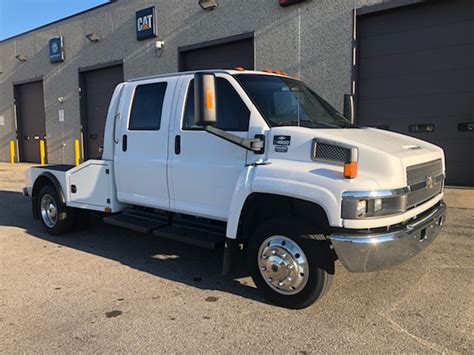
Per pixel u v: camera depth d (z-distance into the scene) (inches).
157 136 207.2
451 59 375.9
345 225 140.6
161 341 136.3
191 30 555.8
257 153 167.9
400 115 407.2
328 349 130.5
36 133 870.4
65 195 256.5
